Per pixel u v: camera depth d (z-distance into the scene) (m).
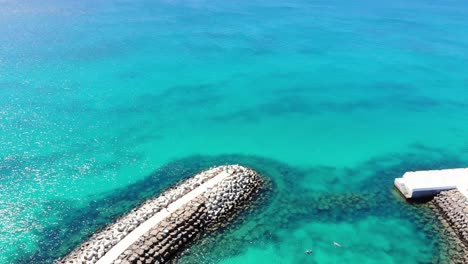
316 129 58.25
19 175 45.34
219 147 52.78
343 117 61.94
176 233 36.72
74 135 53.56
